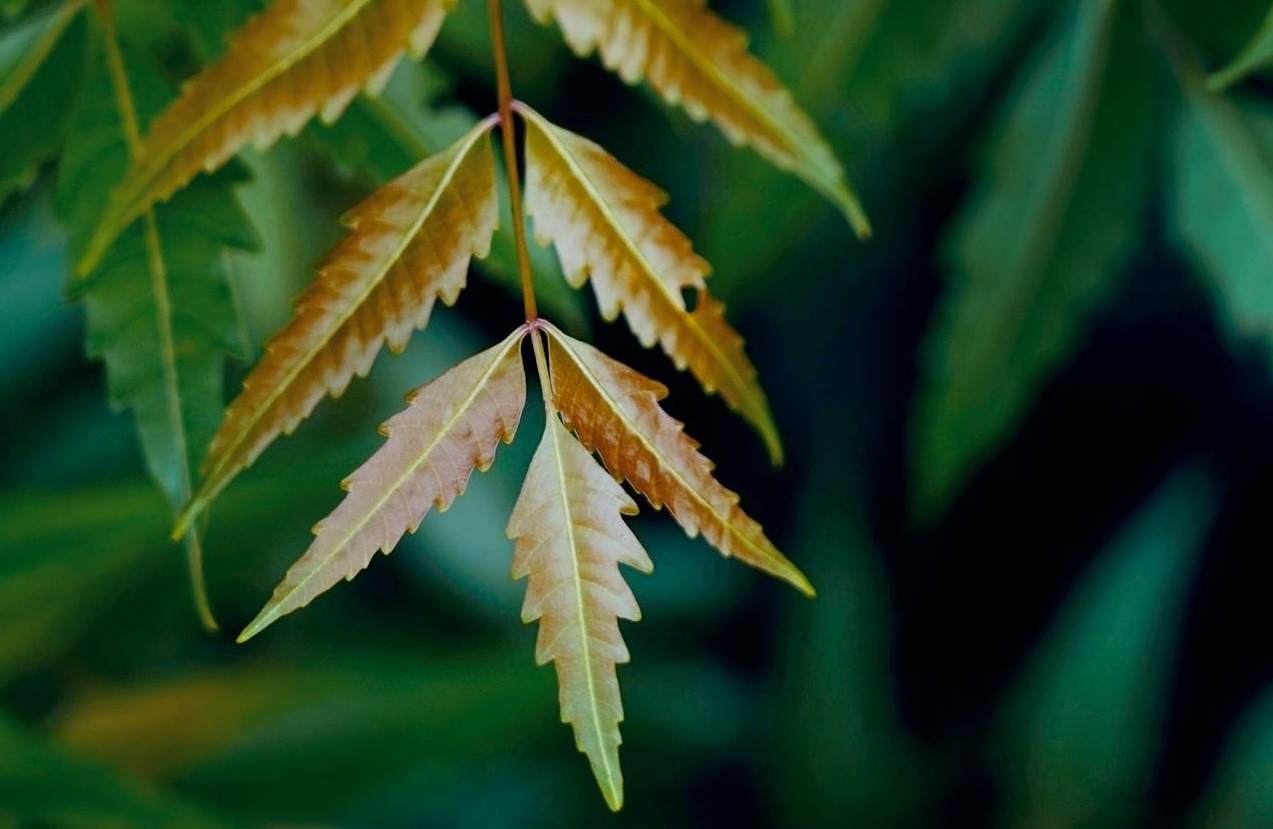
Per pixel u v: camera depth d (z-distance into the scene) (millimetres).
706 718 1406
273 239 699
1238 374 1284
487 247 536
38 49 571
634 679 1396
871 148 780
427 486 528
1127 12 695
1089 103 711
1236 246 679
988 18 712
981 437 758
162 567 967
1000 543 1488
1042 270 732
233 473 530
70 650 1058
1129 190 721
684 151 889
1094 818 1252
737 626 1521
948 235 906
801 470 1436
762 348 1388
